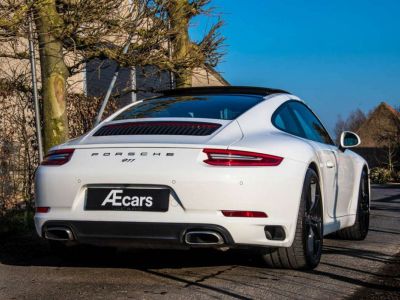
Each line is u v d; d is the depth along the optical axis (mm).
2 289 4191
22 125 7207
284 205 4234
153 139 4328
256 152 4191
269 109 4914
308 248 4637
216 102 5008
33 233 6754
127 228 4164
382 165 44844
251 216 4074
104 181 4219
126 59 7613
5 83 7047
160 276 4574
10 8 5867
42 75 7129
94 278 4512
